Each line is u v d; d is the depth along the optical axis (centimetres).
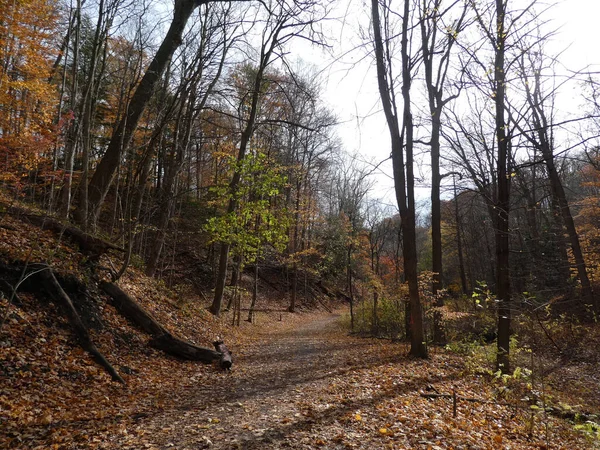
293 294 3228
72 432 504
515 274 2070
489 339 1364
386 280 2438
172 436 500
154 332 995
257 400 692
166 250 2650
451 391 826
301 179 3006
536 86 1021
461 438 549
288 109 2698
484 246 3475
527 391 882
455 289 3700
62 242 994
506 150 980
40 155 1112
